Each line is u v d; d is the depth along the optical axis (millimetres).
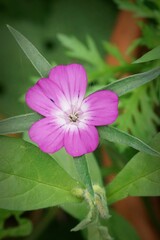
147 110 291
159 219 312
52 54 366
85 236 272
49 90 204
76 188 221
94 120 199
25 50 202
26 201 217
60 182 223
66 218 339
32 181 220
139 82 197
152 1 313
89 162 234
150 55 198
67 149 198
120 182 228
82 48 316
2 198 215
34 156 220
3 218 259
